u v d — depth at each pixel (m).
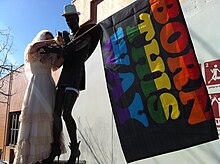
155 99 3.36
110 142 6.26
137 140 3.42
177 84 3.19
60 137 3.87
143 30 3.62
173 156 4.59
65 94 3.68
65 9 3.94
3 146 15.66
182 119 3.08
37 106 3.65
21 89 14.67
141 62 3.58
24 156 3.51
